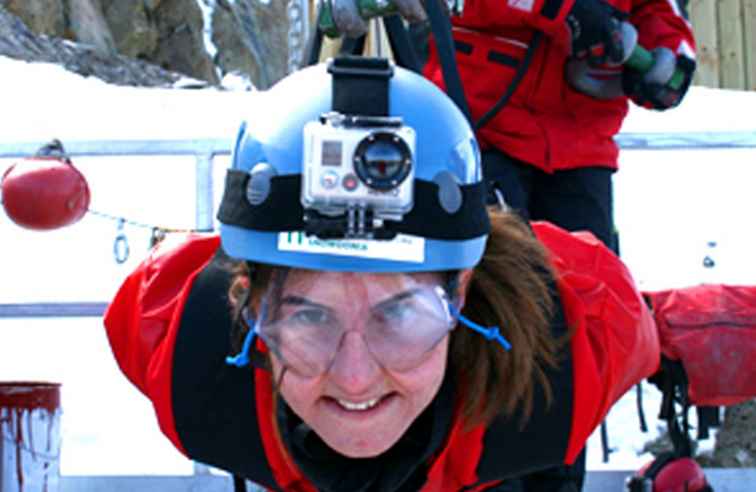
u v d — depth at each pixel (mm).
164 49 11422
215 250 2086
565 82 2754
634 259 4656
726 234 4844
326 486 1746
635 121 6609
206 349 1846
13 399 2721
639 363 2076
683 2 2844
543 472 2311
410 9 1773
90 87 7543
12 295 4391
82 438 3629
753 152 5586
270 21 12930
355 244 1418
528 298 1754
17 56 8586
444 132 1504
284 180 1463
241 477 2025
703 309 2426
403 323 1462
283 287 1484
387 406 1532
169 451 3543
